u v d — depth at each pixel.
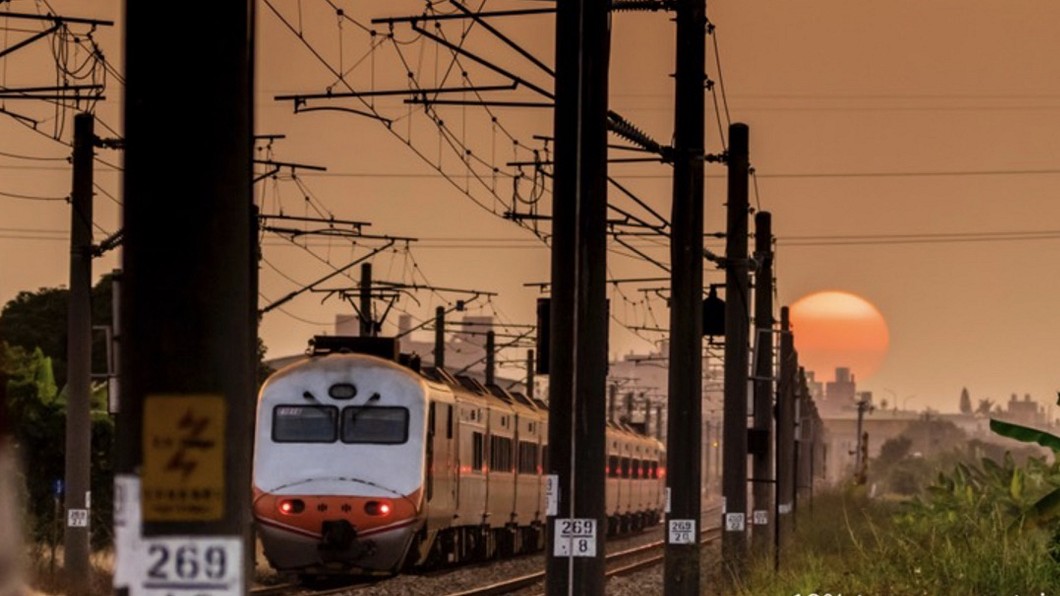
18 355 91.12
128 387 14.60
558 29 44.91
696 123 58.56
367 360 83.62
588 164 44.59
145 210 14.66
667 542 58.31
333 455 82.44
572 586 44.03
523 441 112.50
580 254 44.72
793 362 123.00
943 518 66.94
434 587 82.75
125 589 14.38
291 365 84.50
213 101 14.76
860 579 54.16
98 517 96.38
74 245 73.06
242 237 14.84
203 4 14.75
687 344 58.12
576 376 44.75
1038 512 52.81
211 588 14.39
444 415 88.12
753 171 78.88
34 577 70.38
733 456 75.75
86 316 72.94
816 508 149.75
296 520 81.88
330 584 86.75
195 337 14.59
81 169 73.06
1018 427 53.22
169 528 14.41
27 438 87.75
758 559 79.44
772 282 93.25
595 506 44.53
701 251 58.41
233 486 14.53
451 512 90.81
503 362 147.88
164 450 14.47
